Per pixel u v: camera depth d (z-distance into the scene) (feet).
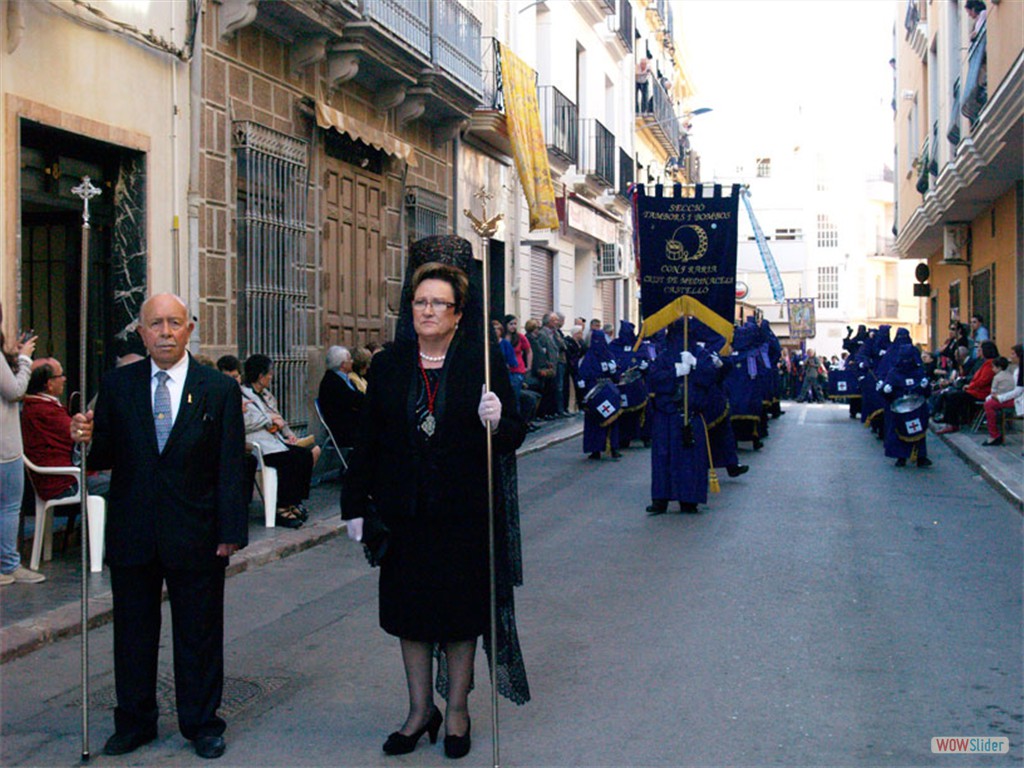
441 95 57.47
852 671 20.27
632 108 113.19
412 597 16.07
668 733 17.16
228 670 20.72
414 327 16.22
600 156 94.94
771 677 19.92
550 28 82.89
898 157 112.98
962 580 27.78
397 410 16.11
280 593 27.04
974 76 57.36
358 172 52.70
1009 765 15.85
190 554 16.25
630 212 115.24
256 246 42.09
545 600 25.89
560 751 16.46
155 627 16.87
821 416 93.09
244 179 41.73
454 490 15.97
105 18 33.53
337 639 22.91
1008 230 69.21
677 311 38.60
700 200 38.83
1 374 24.94
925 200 83.35
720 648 21.76
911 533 34.42
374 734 17.33
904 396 52.29
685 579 27.94
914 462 54.24
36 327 35.14
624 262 109.50
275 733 17.38
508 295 76.59
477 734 17.22
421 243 16.69
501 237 75.10
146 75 36.01
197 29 38.50
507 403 16.37
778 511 38.75
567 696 18.97
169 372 16.78
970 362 68.54
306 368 45.91
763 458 56.49
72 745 16.92
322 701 18.93
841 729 17.30
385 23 49.26
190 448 16.38
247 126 41.39
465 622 16.01
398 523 16.16
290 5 41.55
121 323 36.11
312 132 47.44
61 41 31.89
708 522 36.50
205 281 39.29
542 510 39.50
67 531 29.66
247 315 41.70
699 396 37.96
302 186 45.88
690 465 37.78
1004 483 42.75
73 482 27.94
